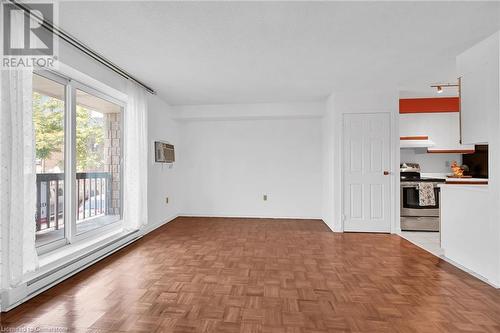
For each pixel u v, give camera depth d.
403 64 3.22
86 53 2.72
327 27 2.33
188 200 5.78
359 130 4.39
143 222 3.92
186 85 4.04
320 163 5.46
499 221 2.36
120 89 3.46
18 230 1.93
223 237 4.03
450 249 3.05
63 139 2.85
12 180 1.92
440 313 1.94
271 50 2.81
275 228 4.65
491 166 2.46
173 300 2.11
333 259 3.09
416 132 4.86
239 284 2.40
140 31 2.38
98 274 2.61
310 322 1.83
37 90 2.58
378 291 2.28
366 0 1.95
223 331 1.72
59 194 3.06
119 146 3.85
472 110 2.73
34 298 2.12
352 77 3.70
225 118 5.39
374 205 4.38
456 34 2.46
